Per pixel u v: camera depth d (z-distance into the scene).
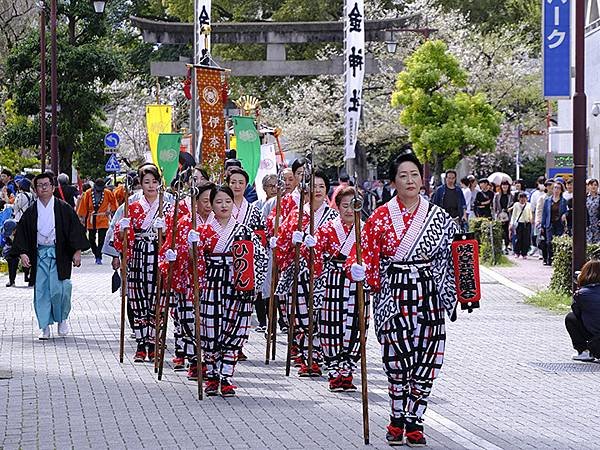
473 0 53.72
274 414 9.73
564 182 26.56
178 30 31.95
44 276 14.64
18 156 44.03
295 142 48.56
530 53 51.28
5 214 24.73
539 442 8.49
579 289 12.67
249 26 32.25
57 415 9.73
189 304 11.14
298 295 11.87
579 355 12.73
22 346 14.09
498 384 11.23
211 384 10.68
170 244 11.03
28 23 45.41
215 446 8.43
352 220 10.64
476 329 15.70
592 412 9.73
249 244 10.48
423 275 8.34
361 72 26.39
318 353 11.83
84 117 40.31
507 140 50.06
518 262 28.36
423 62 38.00
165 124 22.11
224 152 19.50
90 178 43.66
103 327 15.93
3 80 44.81
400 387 8.41
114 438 8.76
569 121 35.91
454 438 8.66
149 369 12.30
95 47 39.78
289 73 32.38
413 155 8.41
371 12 49.22
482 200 29.62
